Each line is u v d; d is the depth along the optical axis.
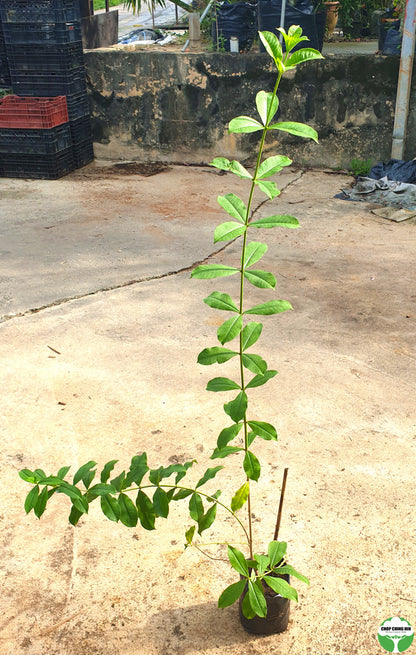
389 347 2.37
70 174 4.64
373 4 5.66
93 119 4.93
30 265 3.08
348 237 3.47
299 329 2.50
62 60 4.40
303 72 4.41
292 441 1.85
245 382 2.14
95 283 2.89
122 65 4.70
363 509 1.60
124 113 4.86
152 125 4.85
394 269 3.07
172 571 1.43
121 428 1.91
